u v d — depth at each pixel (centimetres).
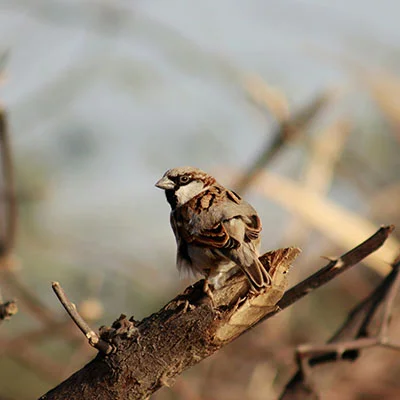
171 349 553
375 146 1500
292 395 787
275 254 608
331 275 626
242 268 604
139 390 556
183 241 747
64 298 553
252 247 706
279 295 575
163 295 1395
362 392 1127
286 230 1248
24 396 1230
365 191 1415
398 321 1155
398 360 1160
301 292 629
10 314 634
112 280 1393
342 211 1091
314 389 784
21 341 1144
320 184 1145
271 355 1170
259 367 1170
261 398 1141
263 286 564
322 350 777
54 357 1279
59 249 1412
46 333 1130
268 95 1173
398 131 1421
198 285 576
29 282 1378
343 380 1126
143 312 1380
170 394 1125
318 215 1076
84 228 1458
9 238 1045
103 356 559
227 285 579
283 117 1169
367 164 1447
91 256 1410
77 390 562
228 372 1188
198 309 555
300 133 1164
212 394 1158
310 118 1166
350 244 1063
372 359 1154
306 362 786
